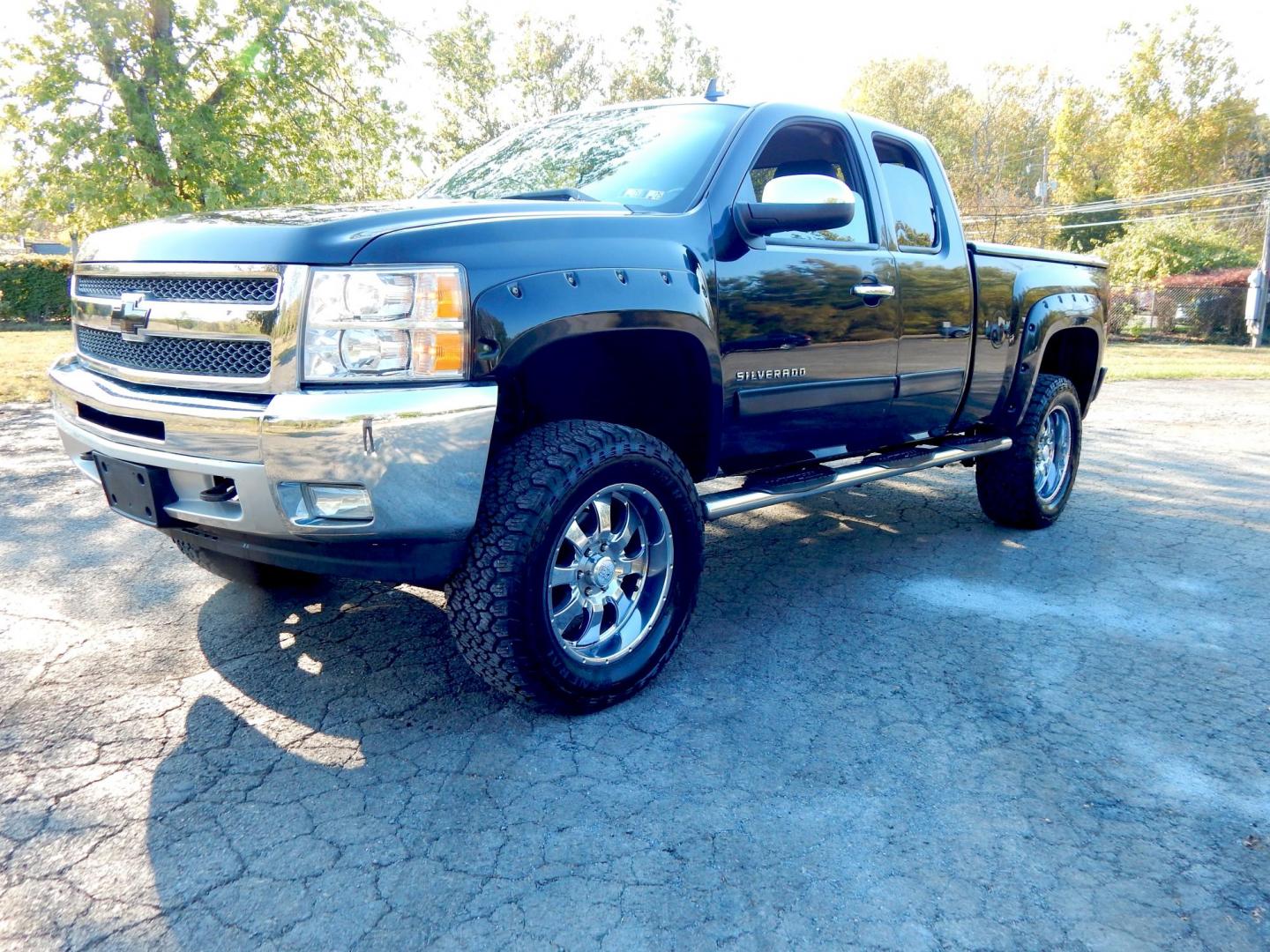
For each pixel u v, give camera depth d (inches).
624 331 109.0
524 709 113.5
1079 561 182.5
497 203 111.7
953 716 114.6
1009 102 2353.6
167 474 102.1
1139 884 83.0
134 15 603.2
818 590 161.8
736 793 96.0
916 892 81.1
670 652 119.6
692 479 134.3
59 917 75.5
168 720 108.4
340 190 706.2
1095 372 218.4
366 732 107.0
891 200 159.3
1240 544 196.9
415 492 93.1
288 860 83.4
